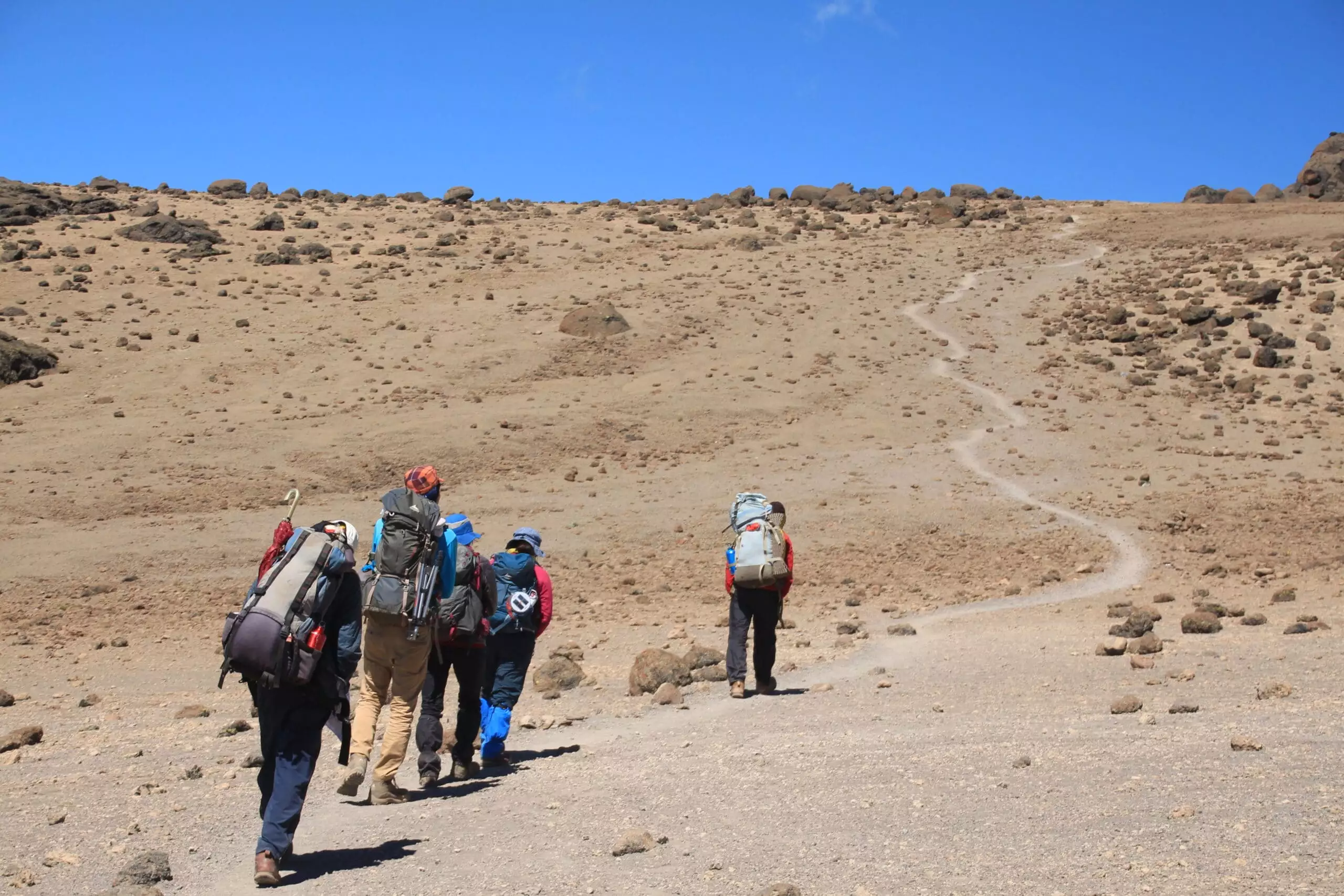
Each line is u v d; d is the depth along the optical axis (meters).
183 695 12.09
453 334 42.78
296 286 50.38
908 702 9.05
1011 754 6.53
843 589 19.59
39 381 36.31
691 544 23.55
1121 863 4.33
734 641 10.01
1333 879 3.90
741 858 4.84
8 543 22.73
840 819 5.35
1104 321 46.59
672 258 58.72
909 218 76.38
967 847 4.72
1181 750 6.28
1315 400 37.25
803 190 85.75
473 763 7.24
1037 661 11.20
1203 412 36.31
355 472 28.62
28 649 15.66
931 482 29.03
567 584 20.39
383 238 63.72
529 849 5.26
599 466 30.27
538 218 73.12
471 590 6.98
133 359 38.78
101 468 28.16
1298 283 47.78
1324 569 19.22
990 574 20.83
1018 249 63.09
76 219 65.12
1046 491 28.33
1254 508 25.73
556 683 11.07
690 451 31.94
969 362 42.09
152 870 5.00
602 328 42.91
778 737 7.69
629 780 6.61
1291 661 9.93
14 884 4.98
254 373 37.72
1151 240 63.56
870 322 46.84
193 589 19.97
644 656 10.82
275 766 5.11
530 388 37.31
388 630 6.35
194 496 26.33
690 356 41.25
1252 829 4.58
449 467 29.50
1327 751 5.90
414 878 4.93
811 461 31.08
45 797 6.93
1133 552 22.28
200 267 53.19
